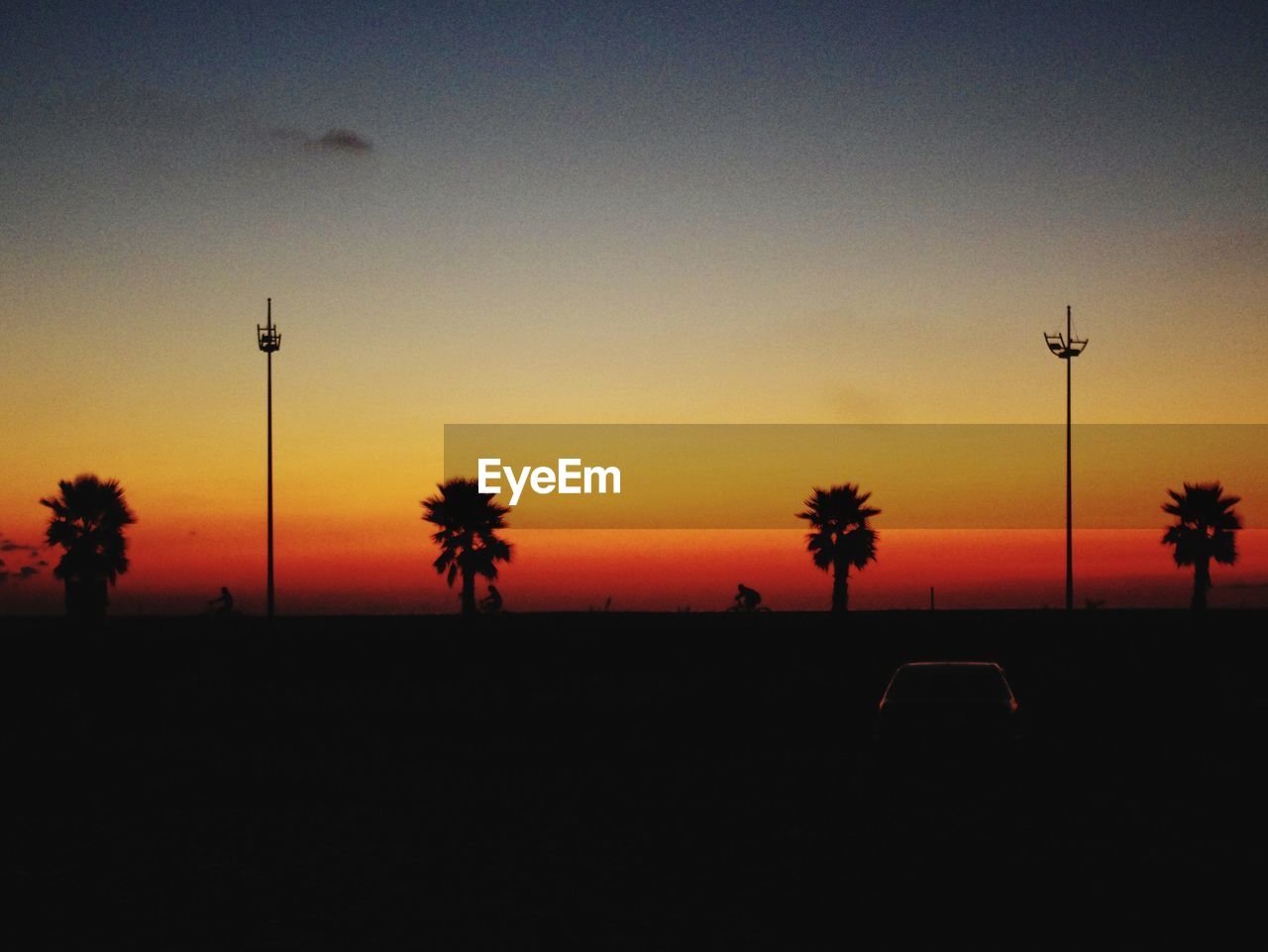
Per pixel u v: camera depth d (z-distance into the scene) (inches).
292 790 775.1
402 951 380.8
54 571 2330.2
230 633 2613.2
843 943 386.3
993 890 463.2
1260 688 1748.3
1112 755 963.3
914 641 2504.9
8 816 669.3
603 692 1745.8
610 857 536.7
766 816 655.8
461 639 2522.1
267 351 1753.2
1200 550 2578.7
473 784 801.6
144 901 452.8
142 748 1050.1
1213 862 518.3
